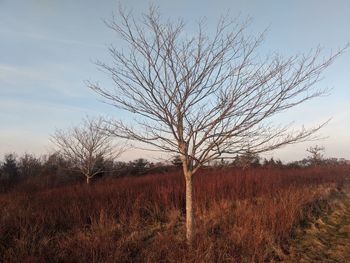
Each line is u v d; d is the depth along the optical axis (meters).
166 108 6.31
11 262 6.25
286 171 21.97
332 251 7.27
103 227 8.20
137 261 6.38
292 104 6.03
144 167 18.00
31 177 22.75
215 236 7.63
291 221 8.50
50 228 8.63
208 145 6.30
